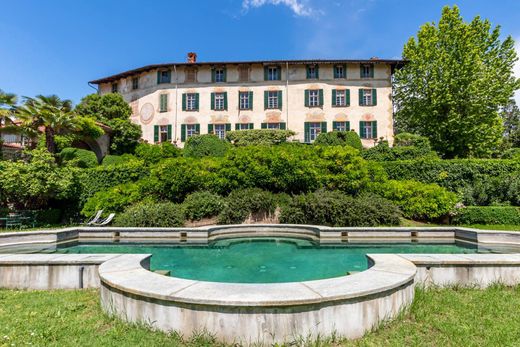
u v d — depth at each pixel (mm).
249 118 28000
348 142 22531
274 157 15484
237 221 13883
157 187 14938
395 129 40625
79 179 16266
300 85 27906
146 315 3729
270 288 3791
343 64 27797
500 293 5027
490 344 3330
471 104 24922
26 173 14164
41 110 20000
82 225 14172
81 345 3311
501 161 17406
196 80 28625
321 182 15133
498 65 26219
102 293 4445
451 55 25719
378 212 13070
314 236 11781
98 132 23562
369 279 4180
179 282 4094
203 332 3420
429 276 5422
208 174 15375
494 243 10336
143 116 29641
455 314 4168
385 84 27500
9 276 5750
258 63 27719
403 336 3578
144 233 11469
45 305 4605
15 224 13648
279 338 3352
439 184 17516
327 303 3500
